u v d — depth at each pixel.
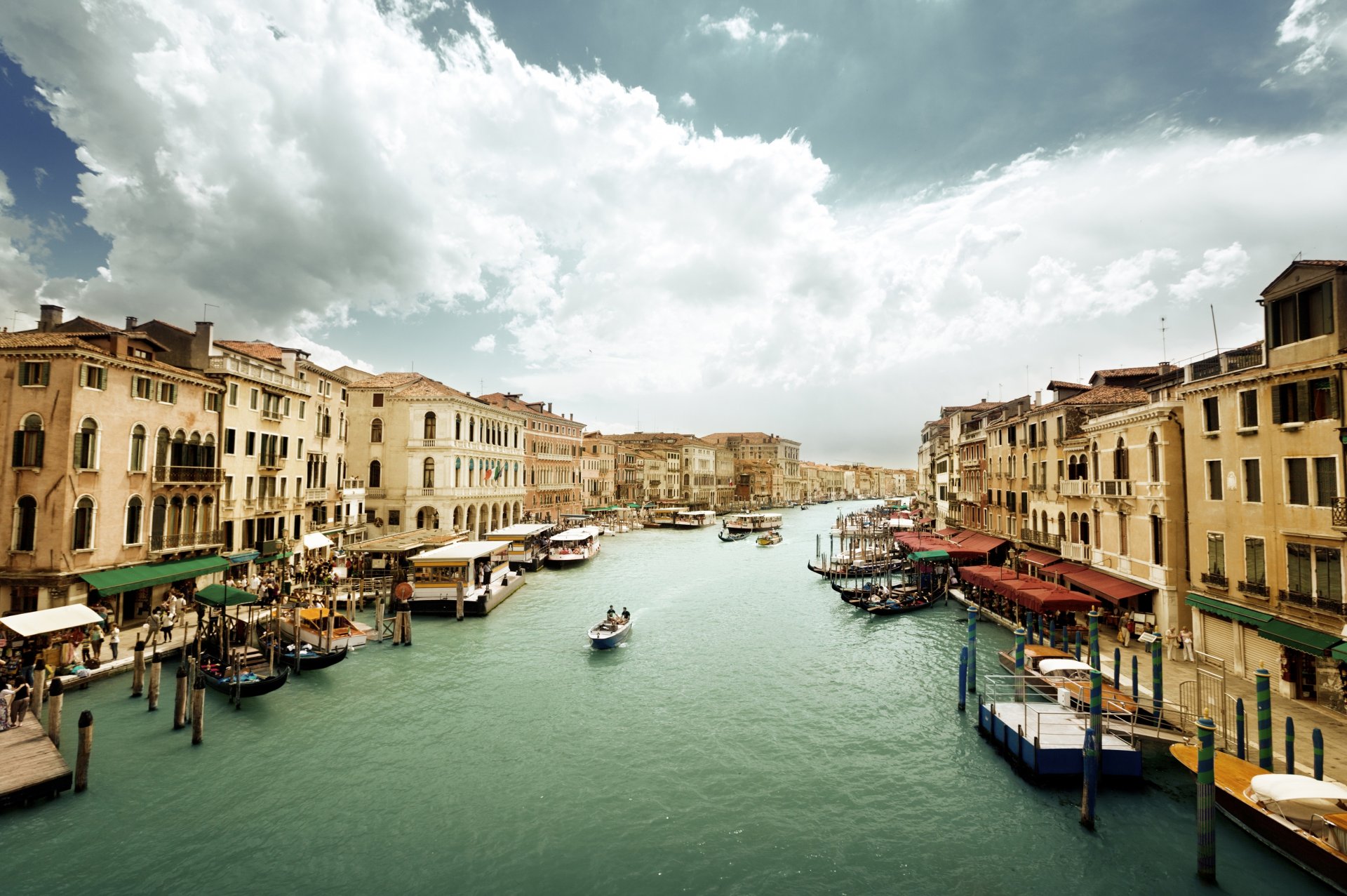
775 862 12.70
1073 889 11.75
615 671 24.03
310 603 28.12
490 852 12.95
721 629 30.83
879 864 12.61
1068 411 30.88
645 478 103.00
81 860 12.30
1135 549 24.44
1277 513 17.47
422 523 48.94
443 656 25.70
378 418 48.75
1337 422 15.68
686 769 16.44
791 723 19.25
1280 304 17.50
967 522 48.50
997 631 29.95
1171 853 12.56
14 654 19.67
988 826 13.78
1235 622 19.00
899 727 18.92
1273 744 14.59
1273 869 11.86
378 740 17.89
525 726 19.03
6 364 22.36
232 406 30.66
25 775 13.87
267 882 11.91
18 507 22.02
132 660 21.41
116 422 23.95
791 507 149.12
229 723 18.45
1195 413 20.86
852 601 35.47
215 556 28.45
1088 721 15.07
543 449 71.44
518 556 47.53
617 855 12.92
